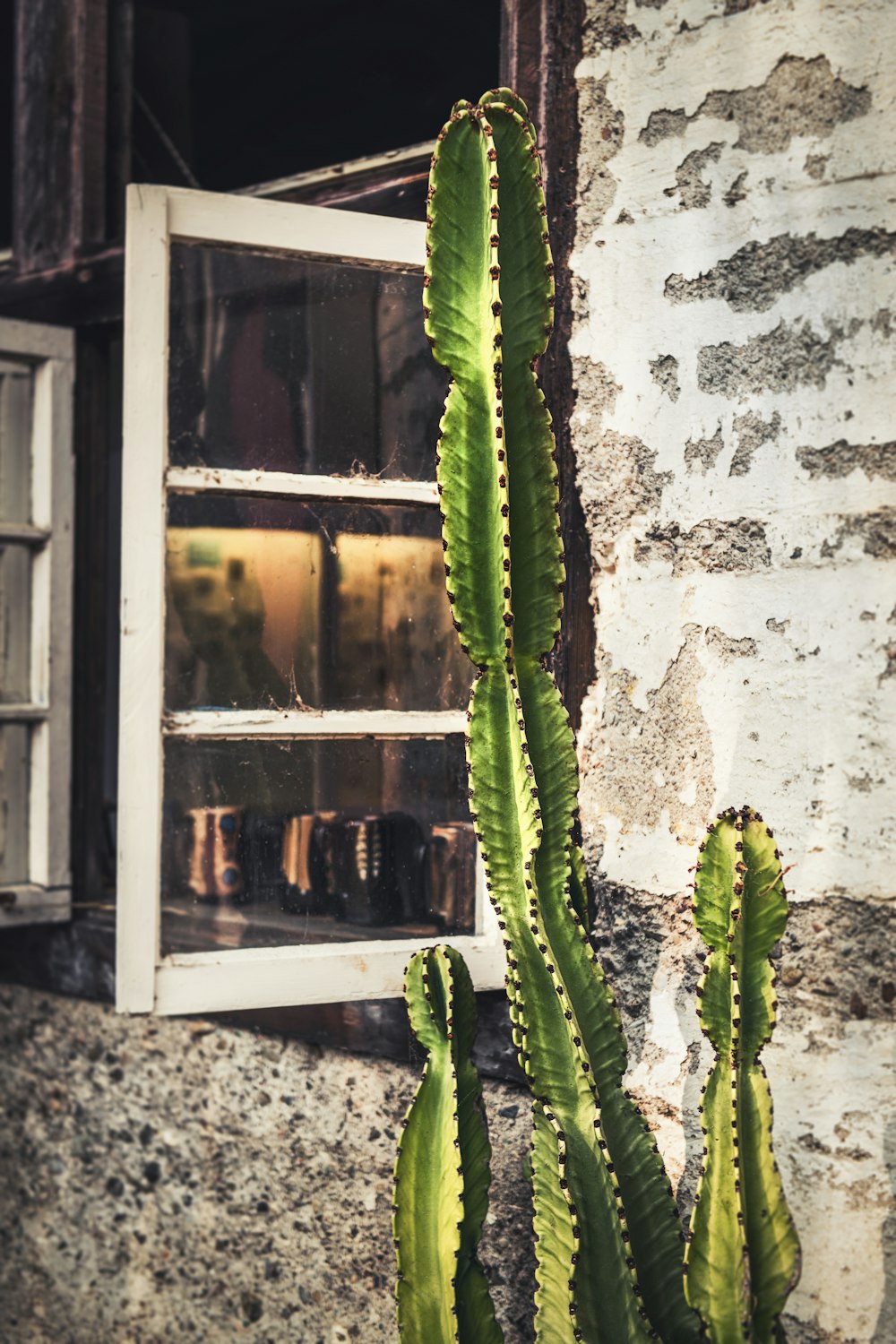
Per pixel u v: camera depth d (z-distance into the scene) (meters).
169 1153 2.44
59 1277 2.61
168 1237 2.44
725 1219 1.42
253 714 1.98
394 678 2.05
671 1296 1.49
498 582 1.46
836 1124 1.68
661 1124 1.85
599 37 1.91
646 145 1.87
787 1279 1.43
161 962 1.92
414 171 2.16
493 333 1.43
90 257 2.52
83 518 2.59
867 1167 1.66
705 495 1.82
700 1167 1.80
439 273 1.46
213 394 1.98
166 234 1.92
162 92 3.02
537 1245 1.47
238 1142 2.34
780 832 1.74
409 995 1.55
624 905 1.89
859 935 1.67
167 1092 2.44
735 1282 1.41
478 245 1.45
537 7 1.94
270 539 2.01
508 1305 2.01
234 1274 2.35
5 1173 2.70
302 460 2.02
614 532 1.91
